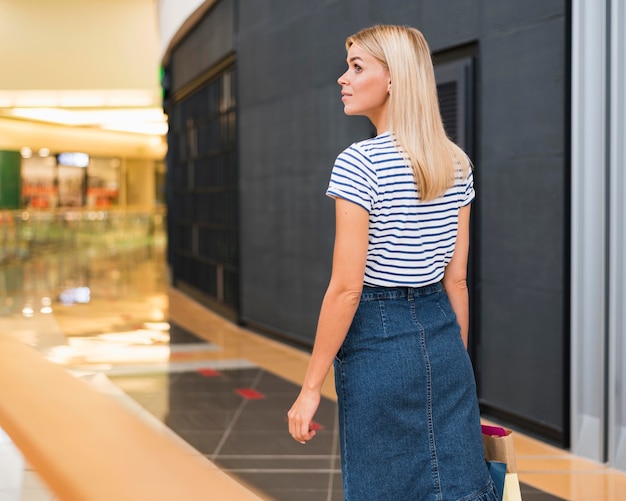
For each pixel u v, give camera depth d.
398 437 1.68
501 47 4.15
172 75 11.92
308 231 6.44
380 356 1.69
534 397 4.07
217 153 9.00
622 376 3.61
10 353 4.31
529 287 4.07
